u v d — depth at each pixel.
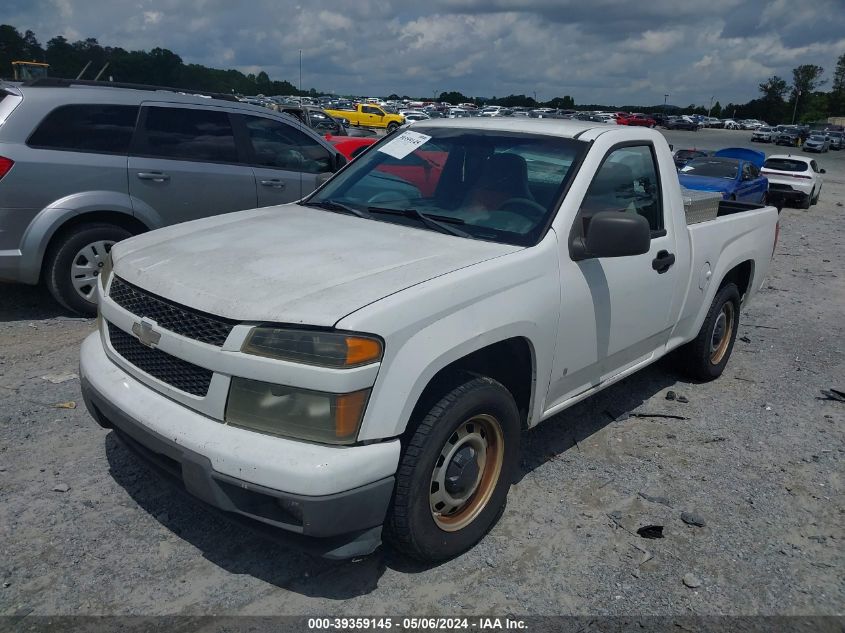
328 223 3.83
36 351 5.46
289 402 2.65
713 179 15.60
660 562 3.36
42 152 5.90
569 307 3.59
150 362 3.05
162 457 2.95
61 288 6.14
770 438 4.77
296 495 2.57
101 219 6.29
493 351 3.42
